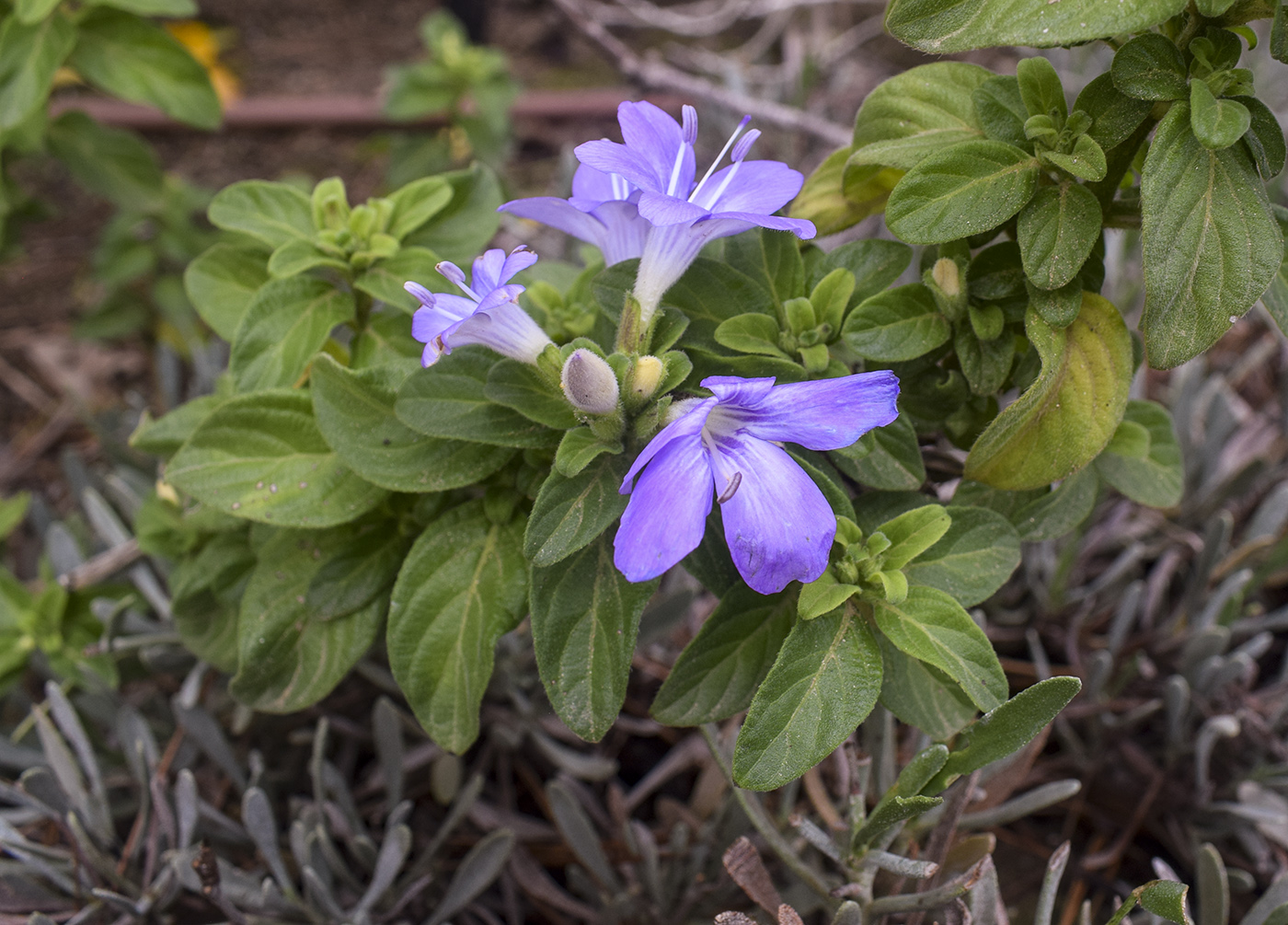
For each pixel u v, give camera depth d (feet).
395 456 1.06
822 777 1.26
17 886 1.21
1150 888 1.00
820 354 1.05
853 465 1.05
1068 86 2.17
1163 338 0.98
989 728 1.00
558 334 1.11
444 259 1.21
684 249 1.03
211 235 1.97
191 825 1.19
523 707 1.28
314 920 1.20
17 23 1.47
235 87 2.72
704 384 0.95
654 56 2.80
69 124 1.73
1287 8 0.97
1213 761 1.33
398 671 1.06
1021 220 1.02
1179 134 0.98
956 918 1.11
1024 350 1.07
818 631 0.99
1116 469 1.13
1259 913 1.17
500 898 1.31
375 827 1.31
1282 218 1.04
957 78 1.08
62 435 2.00
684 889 1.25
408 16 3.07
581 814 1.21
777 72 2.54
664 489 0.94
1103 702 1.32
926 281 1.06
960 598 1.02
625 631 1.02
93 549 1.57
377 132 2.66
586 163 0.99
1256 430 1.56
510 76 2.60
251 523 1.19
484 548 1.08
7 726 1.44
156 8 1.47
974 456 1.03
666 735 1.37
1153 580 1.41
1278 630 1.46
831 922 1.15
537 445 1.04
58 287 2.29
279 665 1.12
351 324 1.19
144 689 1.43
